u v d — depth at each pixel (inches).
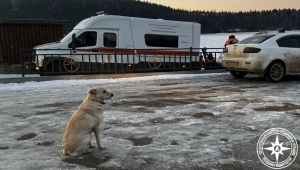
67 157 137.6
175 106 242.2
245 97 274.8
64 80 404.2
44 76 407.8
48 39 606.2
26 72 421.7
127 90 330.3
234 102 252.8
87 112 144.3
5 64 559.8
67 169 123.6
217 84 370.0
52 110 235.8
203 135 166.7
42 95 304.2
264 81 391.2
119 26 482.9
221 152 140.6
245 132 170.4
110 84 381.1
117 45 484.7
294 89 318.7
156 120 199.8
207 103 251.4
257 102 250.8
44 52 444.5
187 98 277.3
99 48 471.2
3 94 311.0
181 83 384.5
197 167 124.3
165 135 167.6
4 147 152.9
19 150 148.0
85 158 136.0
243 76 440.1
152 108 236.2
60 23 612.7
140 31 499.8
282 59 369.1
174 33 530.3
